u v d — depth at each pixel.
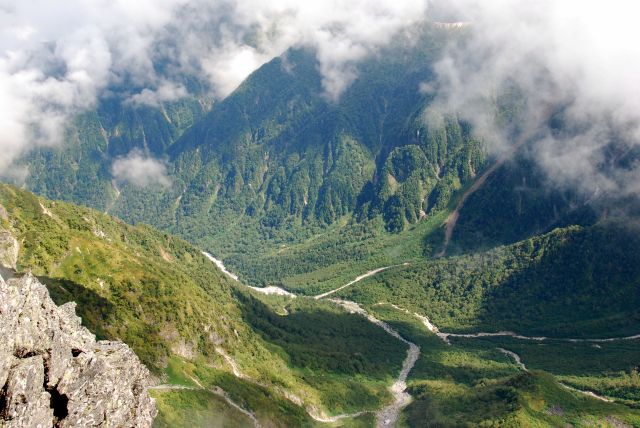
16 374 41.88
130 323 121.69
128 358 59.56
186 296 145.88
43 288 50.75
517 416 133.62
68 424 47.19
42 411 43.94
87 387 49.59
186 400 102.56
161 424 87.81
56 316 51.47
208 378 122.94
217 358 136.75
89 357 51.25
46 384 46.03
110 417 51.41
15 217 128.00
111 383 52.22
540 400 141.75
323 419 145.38
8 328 42.75
